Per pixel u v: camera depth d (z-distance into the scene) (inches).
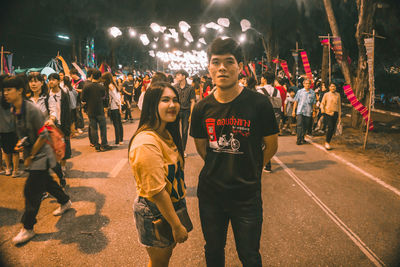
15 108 114.1
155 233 69.0
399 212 144.9
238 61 70.9
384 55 604.1
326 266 103.5
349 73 380.8
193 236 122.5
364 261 106.2
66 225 130.1
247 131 71.2
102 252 110.7
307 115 285.3
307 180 190.2
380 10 498.9
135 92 601.3
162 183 64.7
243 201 72.0
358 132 362.0
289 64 920.9
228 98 73.2
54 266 102.7
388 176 198.8
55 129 121.9
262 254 110.2
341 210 146.8
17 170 189.3
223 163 73.2
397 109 620.1
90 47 1142.3
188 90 229.0
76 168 209.8
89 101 249.9
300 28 796.6
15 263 103.9
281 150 270.2
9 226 129.3
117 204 151.9
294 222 134.4
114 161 228.4
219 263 76.1
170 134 76.1
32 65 1037.8
